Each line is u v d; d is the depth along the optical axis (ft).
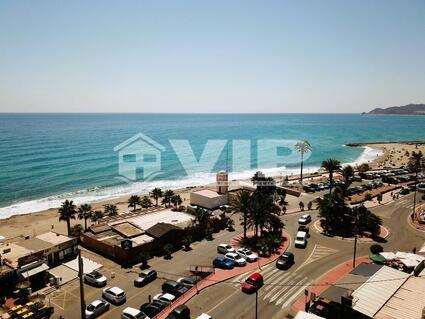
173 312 119.65
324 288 142.00
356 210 212.64
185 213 237.86
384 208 263.29
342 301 108.58
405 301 107.65
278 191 292.20
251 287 139.33
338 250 184.24
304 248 187.11
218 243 199.72
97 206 306.14
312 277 152.56
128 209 291.58
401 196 298.35
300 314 105.09
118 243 182.39
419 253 159.22
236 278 152.66
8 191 353.10
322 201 221.05
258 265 165.89
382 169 453.58
